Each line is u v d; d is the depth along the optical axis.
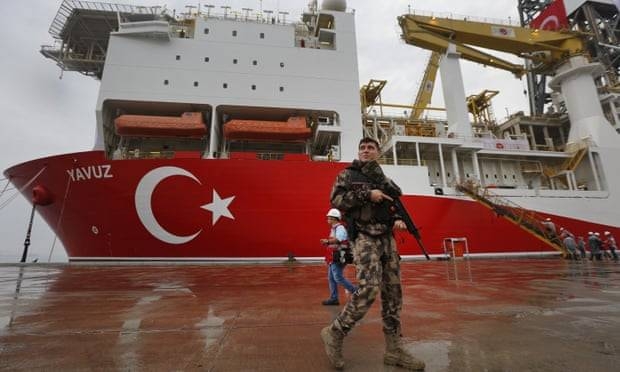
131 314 3.70
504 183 20.36
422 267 11.20
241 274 9.04
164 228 13.12
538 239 17.16
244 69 16.69
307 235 13.85
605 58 25.08
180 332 2.87
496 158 20.41
